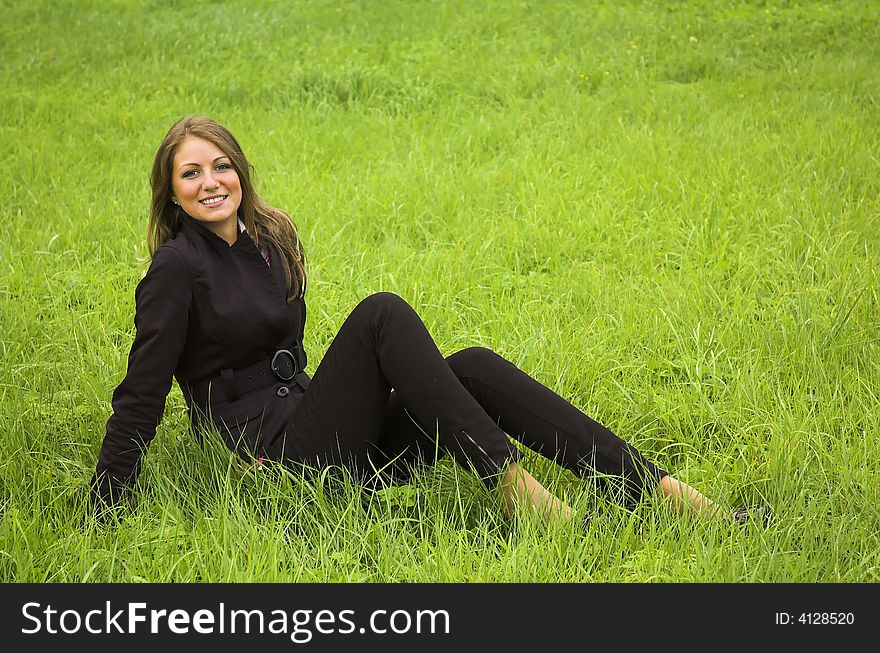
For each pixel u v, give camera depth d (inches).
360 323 114.1
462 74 377.4
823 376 149.9
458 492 114.4
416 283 187.2
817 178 242.2
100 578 107.7
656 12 489.7
